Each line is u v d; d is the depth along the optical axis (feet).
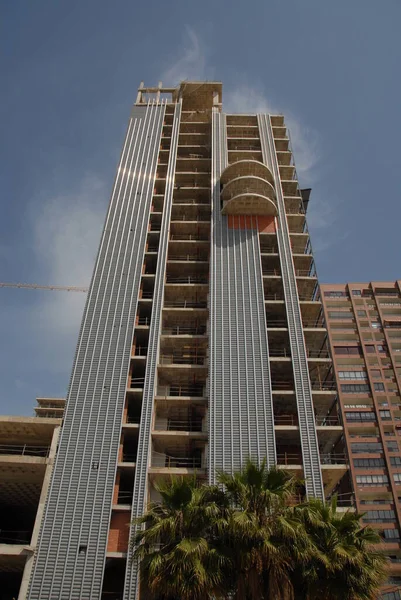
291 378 151.23
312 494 117.60
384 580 69.72
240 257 169.68
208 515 71.72
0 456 124.88
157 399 139.64
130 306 157.48
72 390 137.90
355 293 315.17
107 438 128.36
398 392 274.16
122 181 199.11
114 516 117.19
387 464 247.70
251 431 127.85
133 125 227.81
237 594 67.72
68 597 103.55
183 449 138.92
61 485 120.37
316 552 68.39
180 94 256.32
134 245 175.42
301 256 179.52
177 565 66.74
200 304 174.81
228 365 141.08
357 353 289.74
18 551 110.01
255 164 191.01
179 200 207.41
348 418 266.36
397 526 226.99
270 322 165.78
